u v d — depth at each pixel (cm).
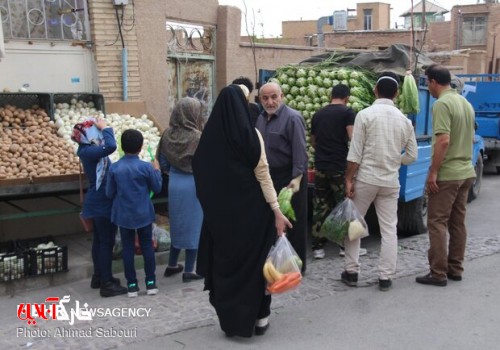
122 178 525
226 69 1055
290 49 1206
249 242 421
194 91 1026
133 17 849
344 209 541
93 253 571
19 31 761
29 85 771
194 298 537
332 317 483
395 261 545
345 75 700
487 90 1330
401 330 456
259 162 414
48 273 579
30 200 718
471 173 550
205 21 1019
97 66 816
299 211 553
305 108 725
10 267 557
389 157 529
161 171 595
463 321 473
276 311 496
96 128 556
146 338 446
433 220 555
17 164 618
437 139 534
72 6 801
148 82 883
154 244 658
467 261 635
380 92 540
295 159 535
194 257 592
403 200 691
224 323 431
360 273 598
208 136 420
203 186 422
